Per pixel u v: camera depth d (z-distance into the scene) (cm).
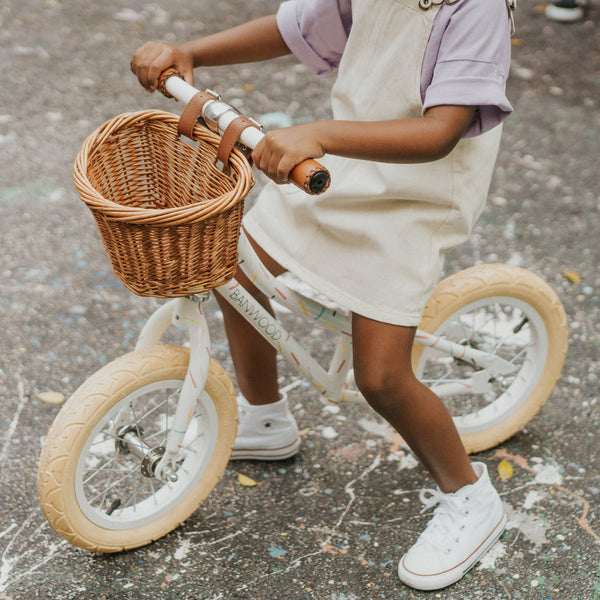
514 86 418
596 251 311
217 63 186
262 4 486
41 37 437
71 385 243
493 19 149
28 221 311
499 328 275
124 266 153
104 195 167
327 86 410
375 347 174
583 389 248
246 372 207
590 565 193
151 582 186
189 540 197
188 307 175
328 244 178
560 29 474
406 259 171
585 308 282
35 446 221
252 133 152
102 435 225
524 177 352
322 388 198
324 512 206
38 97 386
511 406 224
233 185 158
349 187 171
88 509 183
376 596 185
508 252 308
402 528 202
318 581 188
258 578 188
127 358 178
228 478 215
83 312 272
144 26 454
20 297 276
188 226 145
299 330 270
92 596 182
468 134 157
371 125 149
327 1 175
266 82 410
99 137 162
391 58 161
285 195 184
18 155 347
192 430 225
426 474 219
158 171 175
